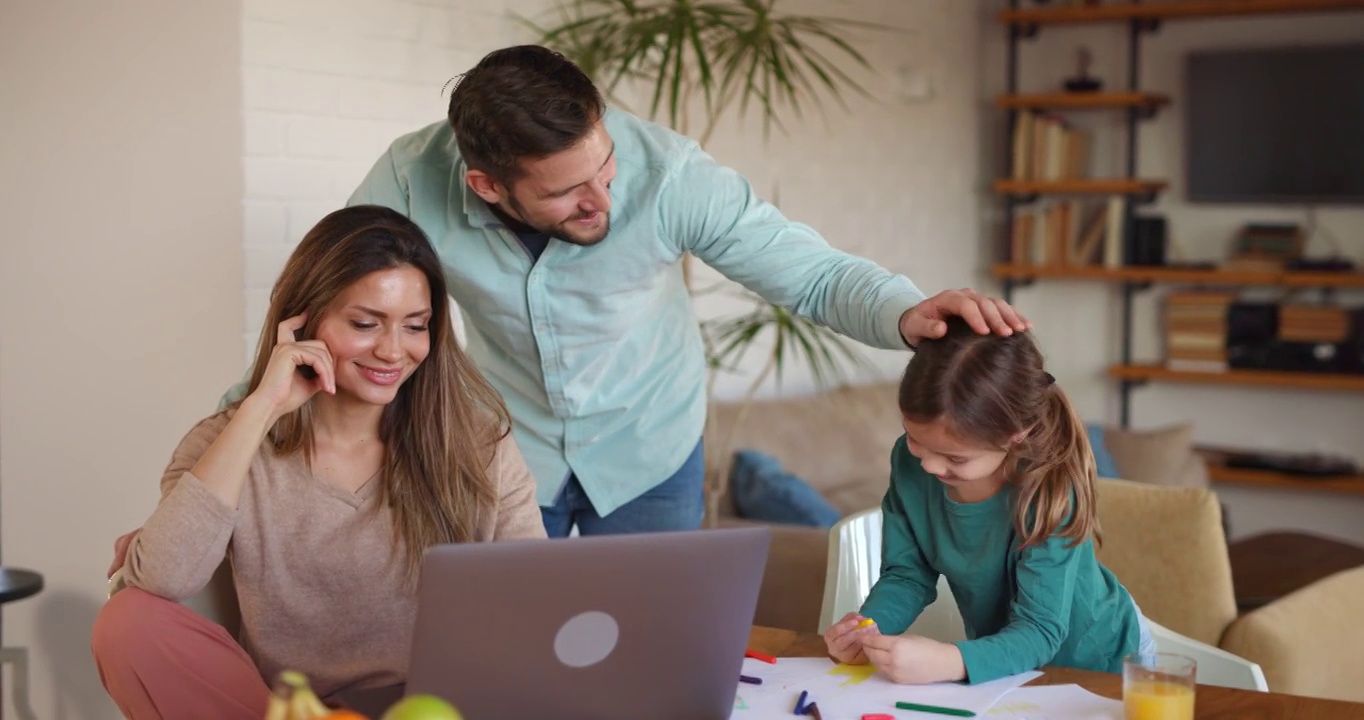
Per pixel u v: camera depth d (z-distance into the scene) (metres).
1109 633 1.87
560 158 1.85
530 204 1.93
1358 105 5.52
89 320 3.29
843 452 4.51
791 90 3.73
